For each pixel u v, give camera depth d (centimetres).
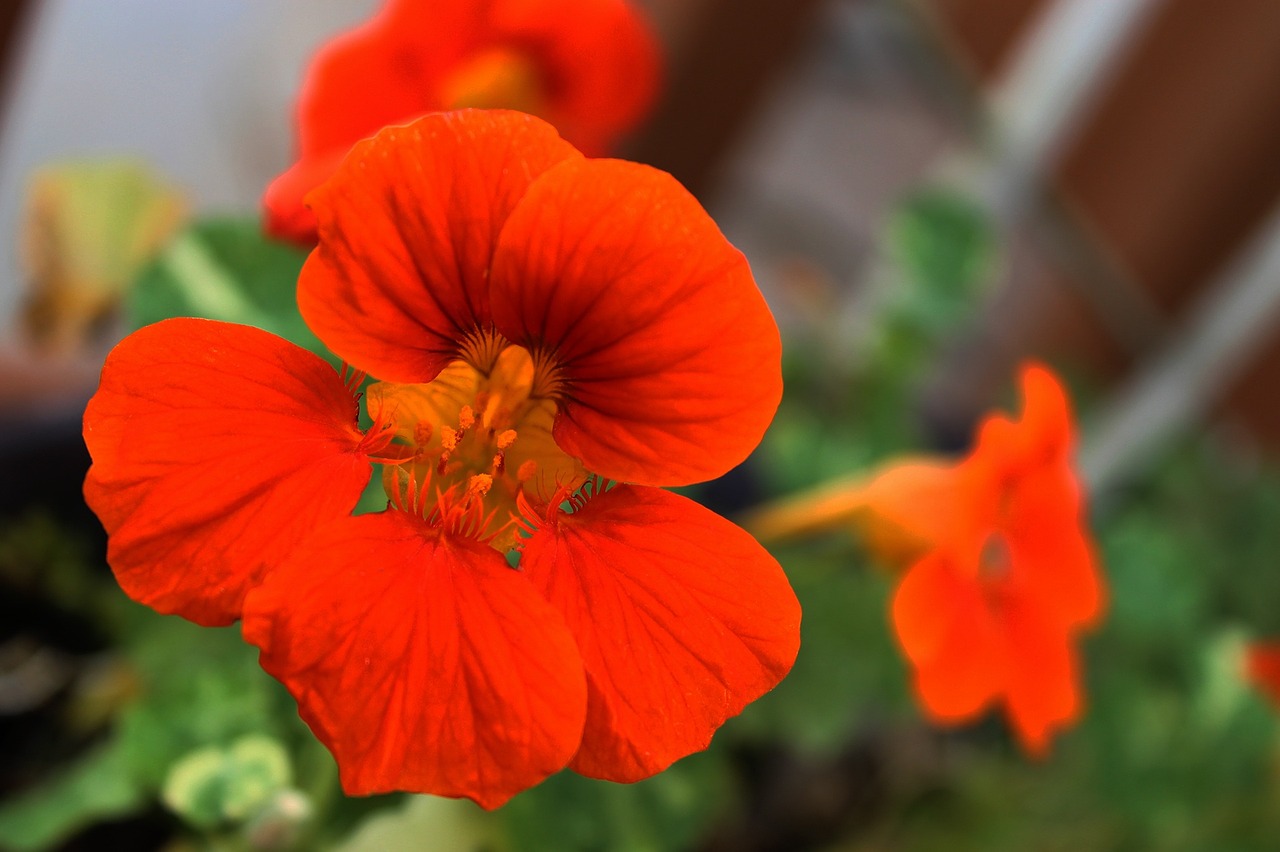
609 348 21
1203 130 45
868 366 41
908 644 25
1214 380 50
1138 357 53
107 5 53
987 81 47
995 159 48
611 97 31
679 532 21
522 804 26
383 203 20
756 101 46
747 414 21
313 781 25
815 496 34
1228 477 51
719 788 28
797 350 44
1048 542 27
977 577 26
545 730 20
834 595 35
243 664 26
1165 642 42
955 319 39
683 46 42
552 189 20
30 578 31
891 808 40
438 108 28
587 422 22
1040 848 40
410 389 22
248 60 55
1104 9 42
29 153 48
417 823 26
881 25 54
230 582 20
